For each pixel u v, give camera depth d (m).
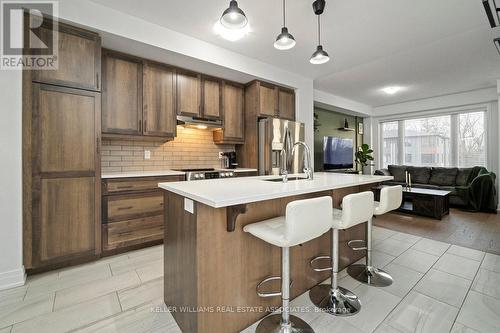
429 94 5.42
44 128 2.03
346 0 2.12
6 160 1.83
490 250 2.61
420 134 6.15
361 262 2.35
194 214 1.26
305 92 4.17
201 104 3.29
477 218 3.94
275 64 3.59
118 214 2.45
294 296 1.77
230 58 3.12
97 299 1.72
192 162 3.62
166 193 1.67
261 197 1.23
